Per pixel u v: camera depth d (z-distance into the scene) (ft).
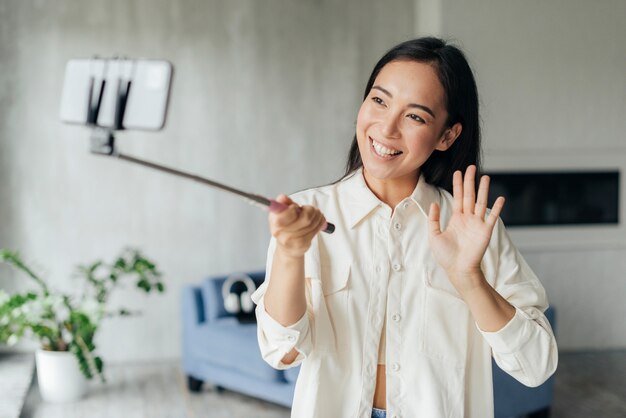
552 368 4.56
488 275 4.78
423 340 4.64
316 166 18.76
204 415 14.57
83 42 17.49
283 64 18.44
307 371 4.63
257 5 18.24
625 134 18.92
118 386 16.29
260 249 18.65
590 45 18.61
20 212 17.61
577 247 18.98
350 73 18.78
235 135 18.35
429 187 4.99
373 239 4.76
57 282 17.81
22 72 17.34
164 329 18.35
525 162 18.54
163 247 18.22
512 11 18.21
